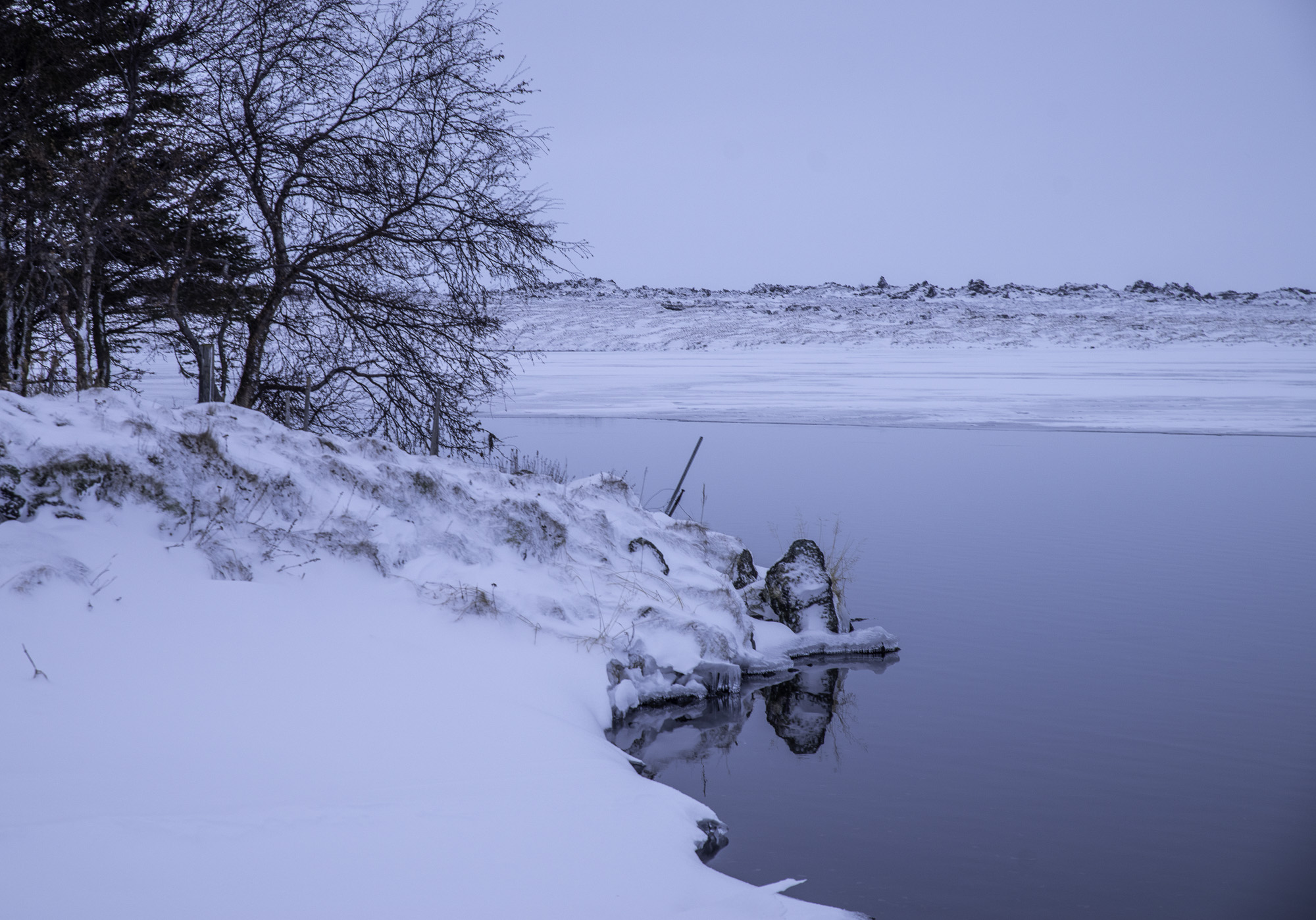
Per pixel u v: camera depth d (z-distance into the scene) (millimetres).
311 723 5508
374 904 3914
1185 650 9773
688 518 15734
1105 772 6922
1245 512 17266
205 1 12172
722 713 8219
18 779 4289
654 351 100250
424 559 8297
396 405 14078
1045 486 20062
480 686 6664
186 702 5340
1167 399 42438
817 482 20297
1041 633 10336
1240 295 195000
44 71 11516
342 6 12477
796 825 6066
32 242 10719
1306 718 7992
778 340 112438
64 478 6535
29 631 5371
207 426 8094
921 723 7957
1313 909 5168
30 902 3516
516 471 11547
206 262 12578
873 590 12000
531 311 152750
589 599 8742
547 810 5031
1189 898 5270
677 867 4777
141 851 3941
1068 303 180625
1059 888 5336
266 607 6594
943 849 5793
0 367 10203
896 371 64750
